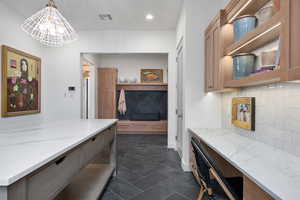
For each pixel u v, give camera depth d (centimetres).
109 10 353
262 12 167
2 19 312
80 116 448
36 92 401
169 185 259
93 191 212
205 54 295
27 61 371
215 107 306
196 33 304
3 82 309
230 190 130
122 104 662
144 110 680
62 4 331
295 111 151
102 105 632
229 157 149
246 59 196
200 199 181
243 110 229
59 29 217
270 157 149
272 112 180
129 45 447
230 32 229
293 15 112
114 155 294
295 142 151
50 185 112
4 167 89
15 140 147
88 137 167
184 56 317
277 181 104
